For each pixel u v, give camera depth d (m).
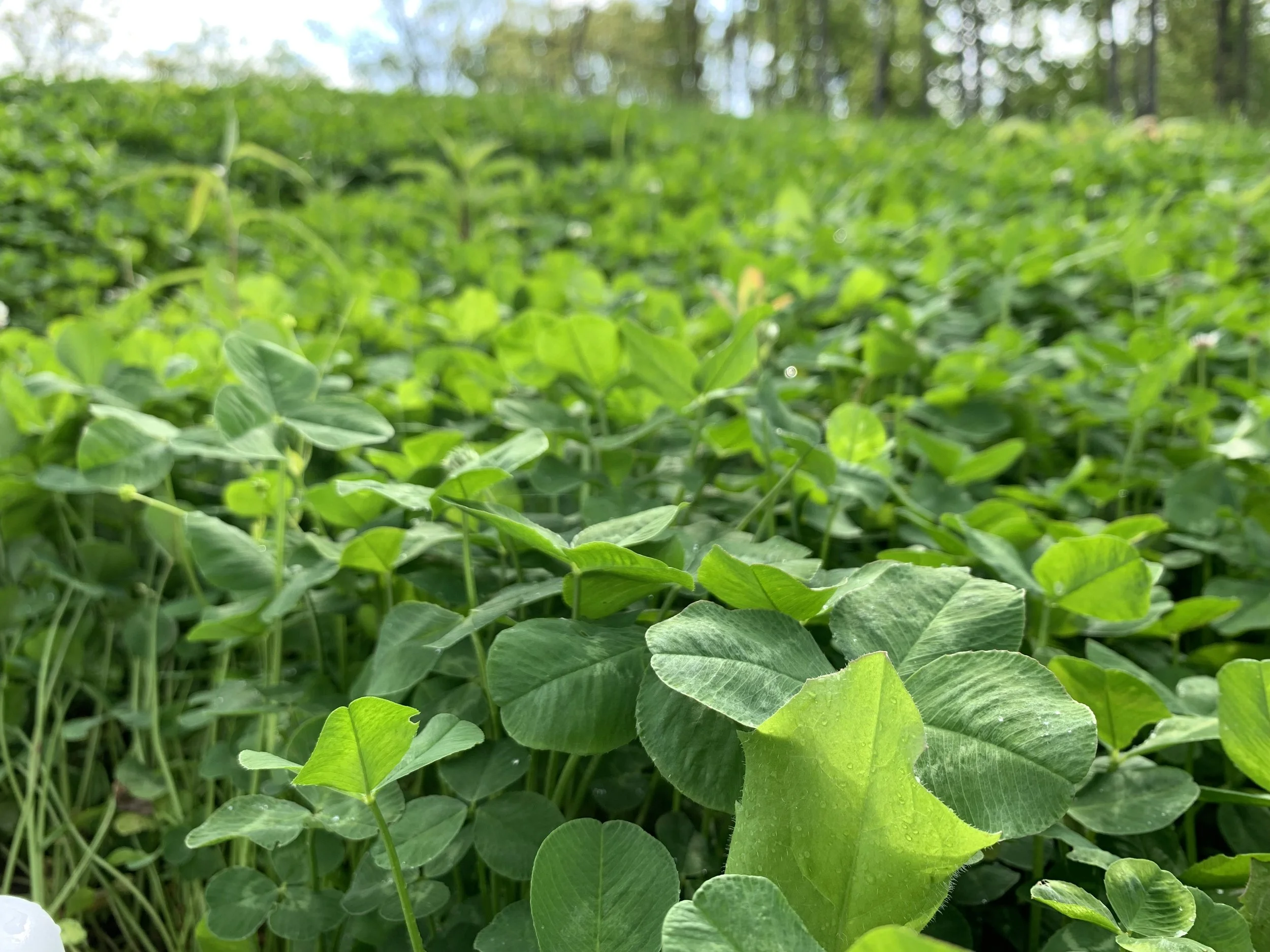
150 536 1.83
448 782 1.10
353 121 9.19
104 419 1.57
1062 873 1.09
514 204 5.69
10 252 4.63
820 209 5.01
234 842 1.52
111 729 1.90
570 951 0.77
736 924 0.63
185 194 5.95
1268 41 41.03
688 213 5.66
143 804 1.75
